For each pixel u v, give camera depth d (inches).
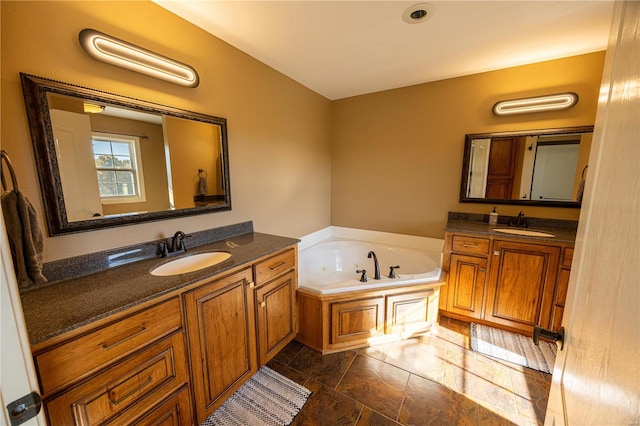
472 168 103.1
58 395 33.1
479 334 88.0
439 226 113.2
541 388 66.1
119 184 55.3
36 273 38.2
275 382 68.4
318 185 126.3
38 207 44.9
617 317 14.7
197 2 58.7
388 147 119.9
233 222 82.7
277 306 72.2
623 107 18.0
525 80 91.4
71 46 47.0
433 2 58.6
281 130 99.6
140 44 56.5
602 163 22.1
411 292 83.5
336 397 63.7
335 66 92.4
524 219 95.0
